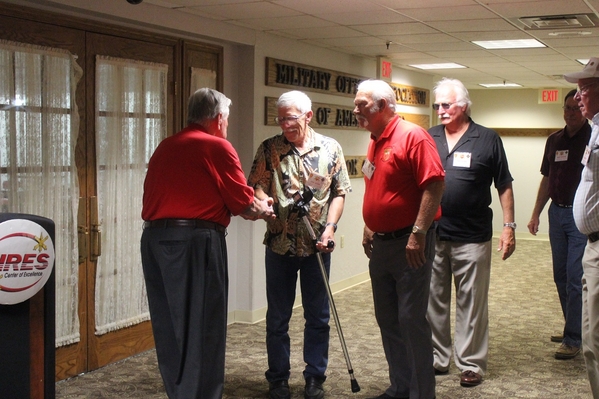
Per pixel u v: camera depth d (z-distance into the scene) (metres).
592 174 2.82
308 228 3.35
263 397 3.58
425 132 2.97
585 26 4.84
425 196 2.89
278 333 3.49
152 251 2.82
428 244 3.03
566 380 3.85
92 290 3.94
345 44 5.81
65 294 3.72
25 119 3.43
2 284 2.46
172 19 4.22
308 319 3.56
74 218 3.73
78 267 3.81
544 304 5.98
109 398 3.54
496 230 11.30
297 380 3.83
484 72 8.17
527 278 7.33
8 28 3.34
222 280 2.84
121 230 4.08
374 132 3.08
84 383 3.76
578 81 2.88
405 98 7.74
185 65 4.55
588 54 6.39
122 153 4.05
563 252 4.36
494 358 4.29
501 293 6.48
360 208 6.88
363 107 3.01
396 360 3.31
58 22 3.59
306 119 3.44
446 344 3.91
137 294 4.26
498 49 6.14
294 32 5.16
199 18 4.46
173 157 2.80
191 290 2.77
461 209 3.63
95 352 3.99
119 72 3.99
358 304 5.91
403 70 7.75
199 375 2.77
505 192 3.68
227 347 4.53
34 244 2.54
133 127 4.12
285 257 3.43
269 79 5.22
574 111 4.15
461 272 3.70
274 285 3.48
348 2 4.05
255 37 5.06
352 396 3.58
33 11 3.45
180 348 2.79
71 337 3.78
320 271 3.48
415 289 3.02
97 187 3.89
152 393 3.63
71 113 3.68
